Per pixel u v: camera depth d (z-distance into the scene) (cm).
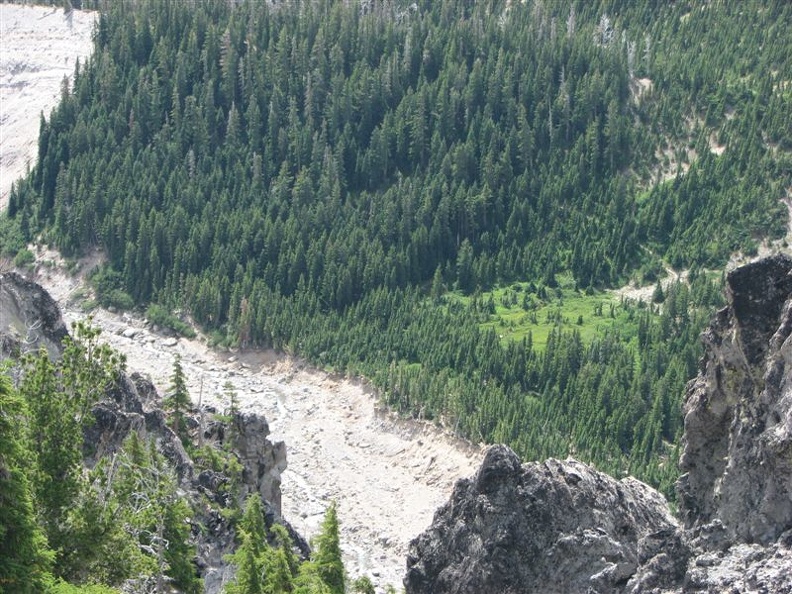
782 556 5731
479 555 7312
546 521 7250
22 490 7200
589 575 7025
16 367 9681
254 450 14100
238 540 11738
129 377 14350
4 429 7150
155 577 9256
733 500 6016
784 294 6131
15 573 7069
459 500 7606
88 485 9094
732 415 6225
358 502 19888
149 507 9381
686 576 5978
